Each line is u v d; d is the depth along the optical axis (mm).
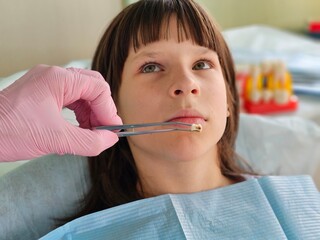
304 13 2318
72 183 830
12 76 928
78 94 579
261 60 1703
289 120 1229
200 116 695
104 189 840
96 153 583
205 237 699
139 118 725
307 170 1161
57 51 1142
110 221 707
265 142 1153
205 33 763
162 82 715
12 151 535
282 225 751
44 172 800
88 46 1228
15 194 750
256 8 2141
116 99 795
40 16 1077
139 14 771
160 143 703
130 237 684
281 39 2016
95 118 629
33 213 760
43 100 549
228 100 894
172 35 735
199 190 807
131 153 844
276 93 1436
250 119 1185
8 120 528
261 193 776
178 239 689
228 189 779
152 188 808
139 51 750
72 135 559
